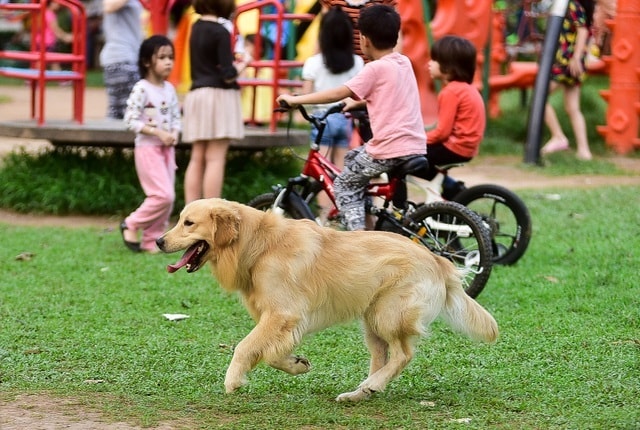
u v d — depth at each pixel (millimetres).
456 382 6547
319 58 11164
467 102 9633
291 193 9117
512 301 8711
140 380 6562
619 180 15156
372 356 6480
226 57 10719
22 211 12672
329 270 6090
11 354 7098
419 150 8328
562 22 16484
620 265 9828
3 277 9422
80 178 12742
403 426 5664
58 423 5691
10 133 12672
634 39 17422
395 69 8234
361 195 8719
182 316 8203
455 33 17734
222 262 6133
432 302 6164
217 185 11102
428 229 8633
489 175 15617
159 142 10492
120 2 13750
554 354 7148
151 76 10469
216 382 6547
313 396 6293
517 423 5695
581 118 17172
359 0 11070
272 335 5973
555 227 11641
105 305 8539
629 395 6203
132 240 10562
